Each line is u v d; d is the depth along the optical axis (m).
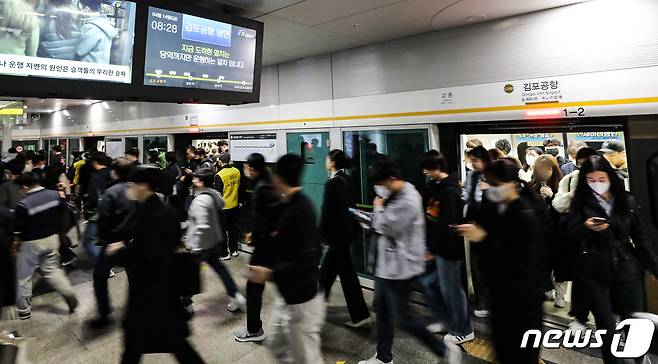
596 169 2.20
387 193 2.49
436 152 2.91
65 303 3.63
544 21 3.06
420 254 2.35
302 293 1.95
